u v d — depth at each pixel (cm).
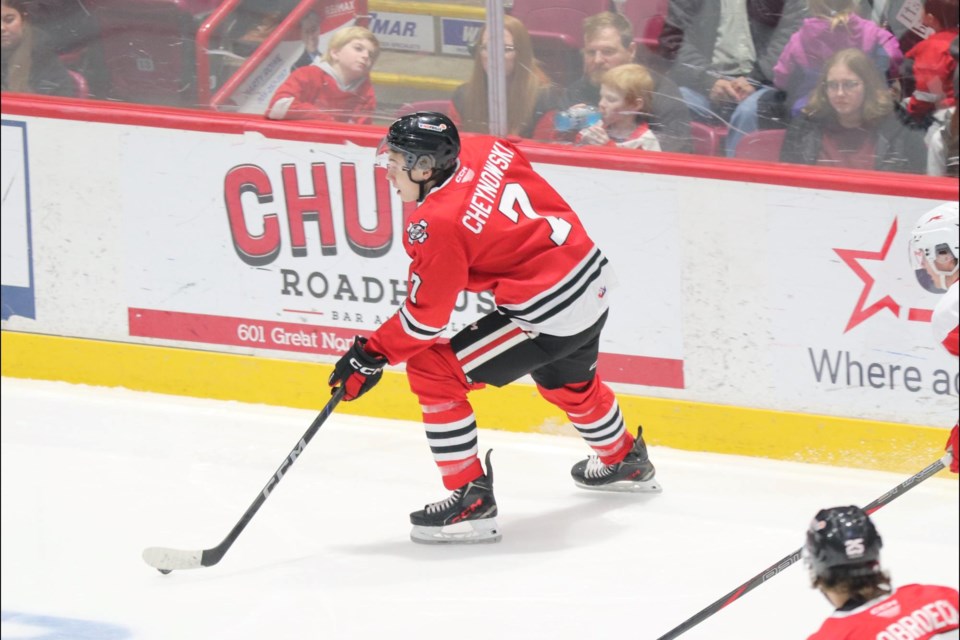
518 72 1773
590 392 1589
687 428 1778
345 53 1842
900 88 1628
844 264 1667
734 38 1675
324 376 1922
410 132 1398
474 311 1819
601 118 1753
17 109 1986
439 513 1542
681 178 1705
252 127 1877
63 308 2042
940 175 1641
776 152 1694
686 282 1738
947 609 925
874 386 1688
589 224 1766
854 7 1620
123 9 1920
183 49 1911
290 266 1911
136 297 2000
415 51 1816
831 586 956
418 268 1416
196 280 1966
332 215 1873
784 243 1684
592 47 1731
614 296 1773
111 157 1959
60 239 2014
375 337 1456
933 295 1633
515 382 1841
